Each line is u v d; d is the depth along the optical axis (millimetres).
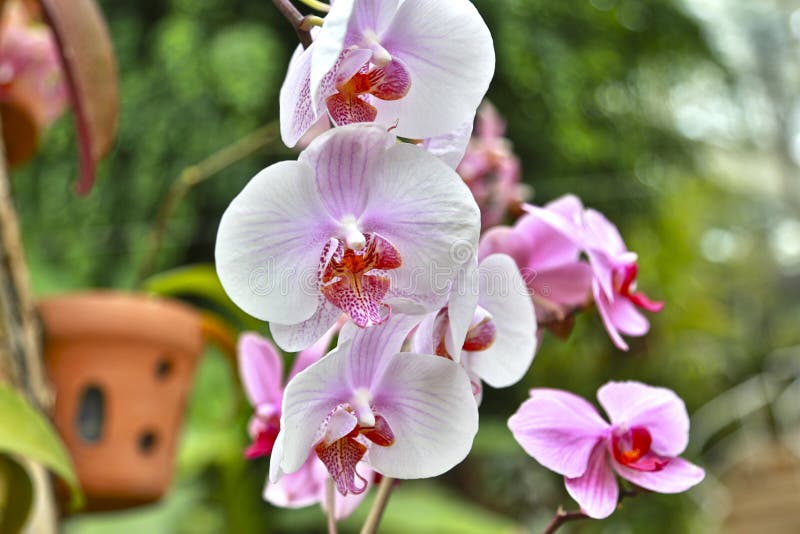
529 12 2127
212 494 1654
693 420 2900
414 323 503
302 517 1540
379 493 595
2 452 766
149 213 1930
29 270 1563
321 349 608
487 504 2480
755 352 3648
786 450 3152
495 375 569
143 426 887
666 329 2590
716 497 2865
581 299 639
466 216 479
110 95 897
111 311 877
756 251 4375
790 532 2871
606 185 2312
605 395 582
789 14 3590
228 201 1923
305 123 486
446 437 512
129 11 2029
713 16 3443
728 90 2756
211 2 1958
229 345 977
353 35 494
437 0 493
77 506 776
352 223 487
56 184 1968
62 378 877
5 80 1019
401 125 508
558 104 2146
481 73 500
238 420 1038
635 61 2367
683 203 2617
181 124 1920
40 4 865
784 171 4113
